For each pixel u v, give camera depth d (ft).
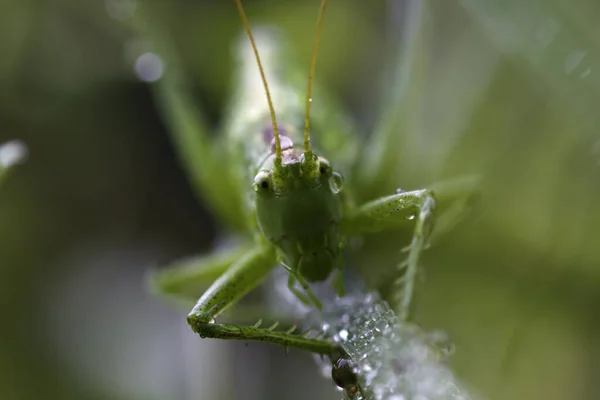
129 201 0.40
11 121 0.41
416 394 0.27
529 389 0.32
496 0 0.33
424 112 0.34
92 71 0.43
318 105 0.36
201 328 0.29
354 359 0.27
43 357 0.37
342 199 0.30
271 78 0.36
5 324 0.37
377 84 0.39
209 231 0.39
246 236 0.35
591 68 0.31
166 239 0.39
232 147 0.35
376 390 0.27
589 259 0.32
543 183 0.33
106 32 0.43
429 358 0.27
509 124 0.33
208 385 0.35
